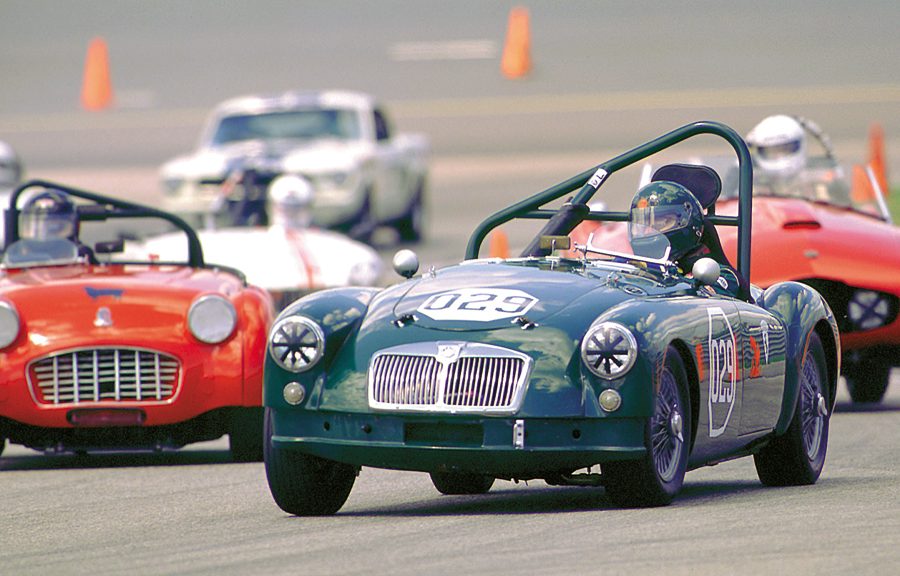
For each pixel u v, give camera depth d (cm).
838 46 15638
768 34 16562
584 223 4378
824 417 3003
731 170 4278
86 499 2891
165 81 15500
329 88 14612
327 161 7462
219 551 2234
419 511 2608
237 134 7881
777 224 4069
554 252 2778
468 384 2389
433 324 2458
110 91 14300
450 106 13262
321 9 19862
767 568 1994
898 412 4081
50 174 10462
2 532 2508
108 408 3356
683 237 2812
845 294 4053
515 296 2500
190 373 3375
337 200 7450
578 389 2384
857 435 3612
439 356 2403
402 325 2472
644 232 2814
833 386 3059
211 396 3388
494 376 2388
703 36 16625
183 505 2764
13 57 17325
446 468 2417
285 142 7781
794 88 13250
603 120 12031
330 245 4853
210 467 3388
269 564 2109
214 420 3444
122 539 2391
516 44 14750
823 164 4644
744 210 2941
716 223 2955
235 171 7288
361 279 4738
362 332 2491
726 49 15725
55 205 3769
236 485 3036
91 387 3372
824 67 14425
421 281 2627
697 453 2597
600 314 2458
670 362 2484
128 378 3375
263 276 4588
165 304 3419
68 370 3369
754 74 14162
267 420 2547
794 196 4362
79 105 14400
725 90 13312
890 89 13000
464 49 16538
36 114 13900
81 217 3809
